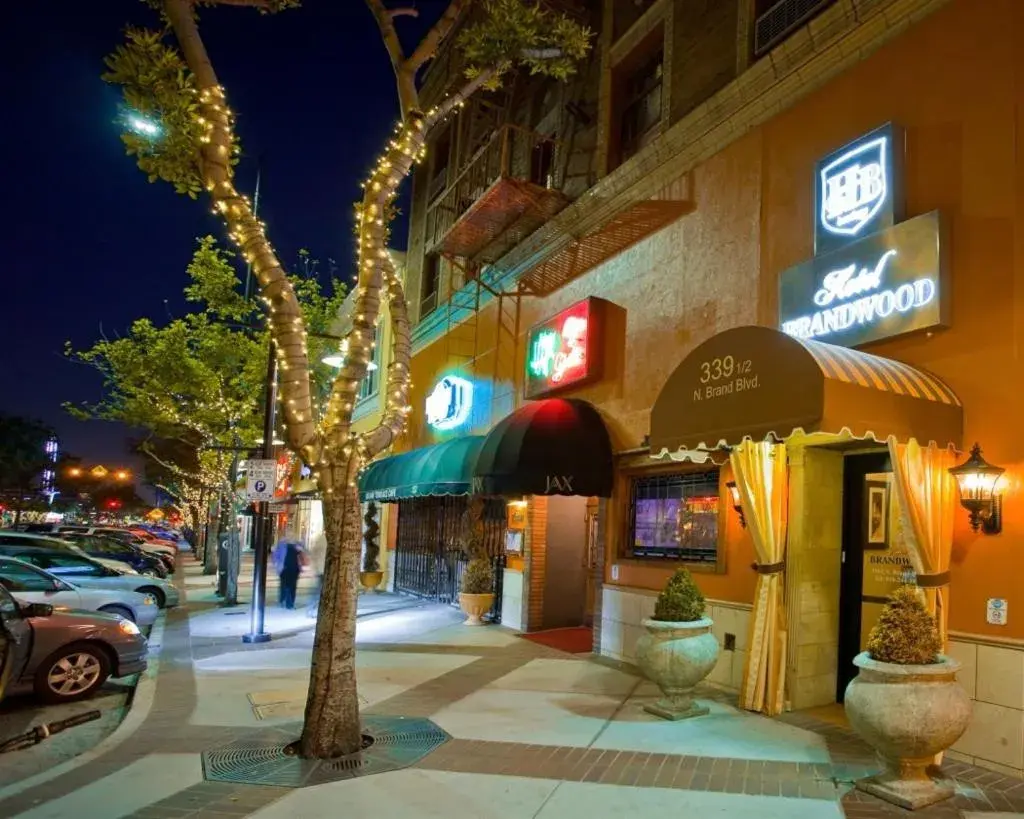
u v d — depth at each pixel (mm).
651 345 10742
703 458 9062
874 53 7836
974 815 5129
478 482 11703
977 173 6688
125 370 20203
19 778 6301
